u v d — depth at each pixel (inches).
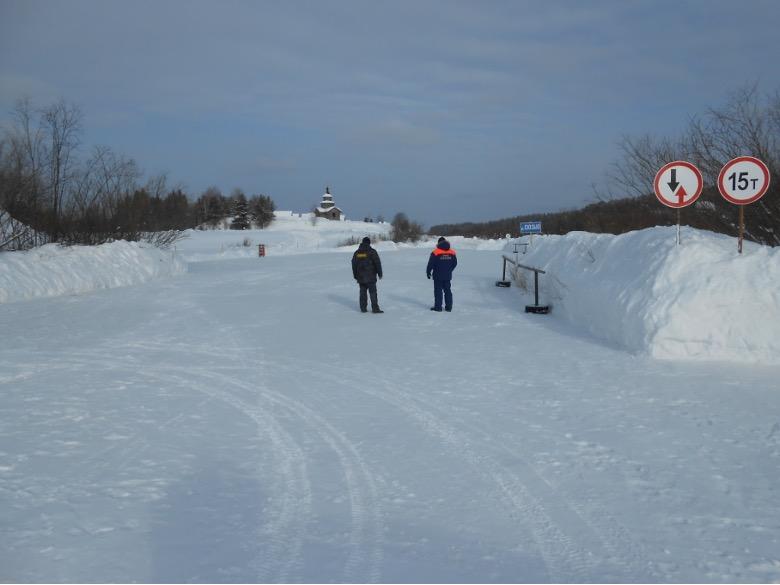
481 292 721.6
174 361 385.7
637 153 757.3
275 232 3491.6
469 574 143.6
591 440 233.9
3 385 326.0
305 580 140.6
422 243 2573.8
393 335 471.2
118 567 145.7
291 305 647.8
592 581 140.3
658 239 436.5
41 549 154.0
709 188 561.9
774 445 224.7
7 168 863.7
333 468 210.8
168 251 1085.8
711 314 360.2
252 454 224.5
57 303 664.4
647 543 158.2
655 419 256.1
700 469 205.3
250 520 172.6
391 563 148.9
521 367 356.2
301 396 303.6
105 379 340.2
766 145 533.3
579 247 564.7
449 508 179.9
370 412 275.4
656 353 362.0
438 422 259.4
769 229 528.4
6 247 791.1
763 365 340.5
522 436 239.9
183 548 155.9
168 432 249.0
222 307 634.2
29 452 224.4
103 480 199.5
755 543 157.8
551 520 171.8
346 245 2341.3
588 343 418.9
